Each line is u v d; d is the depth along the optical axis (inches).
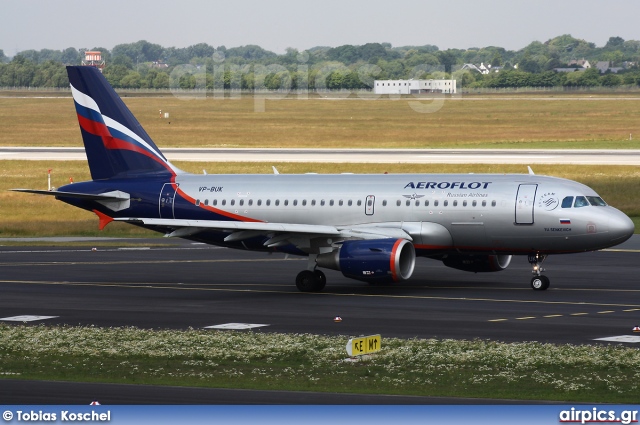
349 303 5098.4
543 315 4638.3
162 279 6122.1
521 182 5634.8
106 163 6397.6
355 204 5851.4
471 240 5654.5
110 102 6343.5
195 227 5516.7
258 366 3494.1
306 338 4067.4
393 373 3346.5
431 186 5757.9
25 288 5733.3
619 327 4301.2
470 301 5108.3
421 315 4682.6
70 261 7042.3
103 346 3902.6
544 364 3476.9
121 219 5497.1
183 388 3080.7
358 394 3004.4
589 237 5433.1
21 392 3021.7
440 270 6446.9
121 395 2979.8
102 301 5236.2
